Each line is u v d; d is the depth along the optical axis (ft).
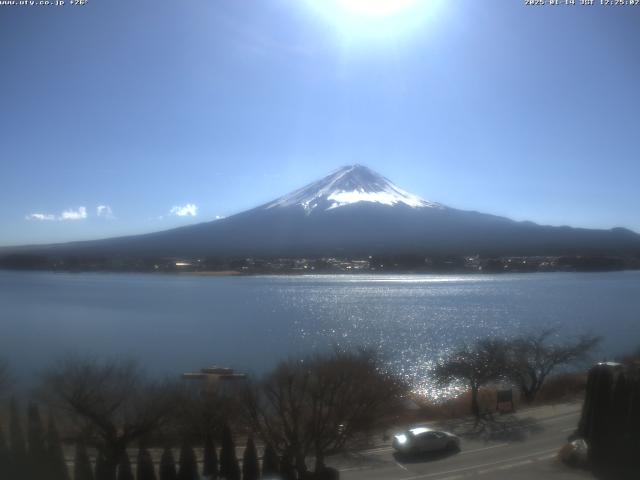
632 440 59.06
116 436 66.33
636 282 534.78
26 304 327.06
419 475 59.88
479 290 452.76
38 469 52.65
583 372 119.24
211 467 57.41
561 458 63.26
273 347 175.01
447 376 108.58
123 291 431.84
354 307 321.32
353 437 69.72
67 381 73.05
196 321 255.91
